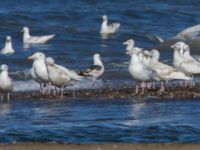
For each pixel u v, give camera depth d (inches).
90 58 1291.8
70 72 1010.1
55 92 1002.7
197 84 1082.7
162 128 763.4
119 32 1648.6
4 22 1699.1
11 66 1203.2
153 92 1007.0
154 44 1529.3
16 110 880.9
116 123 790.5
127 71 1167.0
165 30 1747.0
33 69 1019.9
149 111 863.1
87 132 746.8
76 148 634.2
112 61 1259.2
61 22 1780.3
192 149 633.0
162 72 1018.1
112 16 1894.7
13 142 688.4
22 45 1466.5
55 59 1275.8
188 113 849.5
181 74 1032.8
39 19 1768.0
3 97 983.0
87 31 1637.6
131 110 871.1
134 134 736.3
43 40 1488.7
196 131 752.3
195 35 1273.4
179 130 754.8
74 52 1342.3
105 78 1120.8
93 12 1907.0
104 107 893.8
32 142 676.7
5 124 790.5
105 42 1515.7
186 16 1940.2
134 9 1968.5
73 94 998.4
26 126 778.2
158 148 634.8
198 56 1258.0
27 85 1064.2
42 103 932.0
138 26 1791.3
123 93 1001.5
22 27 1675.7
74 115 842.8
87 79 1072.2
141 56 1095.0
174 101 935.7
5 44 1417.3
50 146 639.8
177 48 1075.3
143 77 1008.9
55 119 819.4
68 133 741.9
